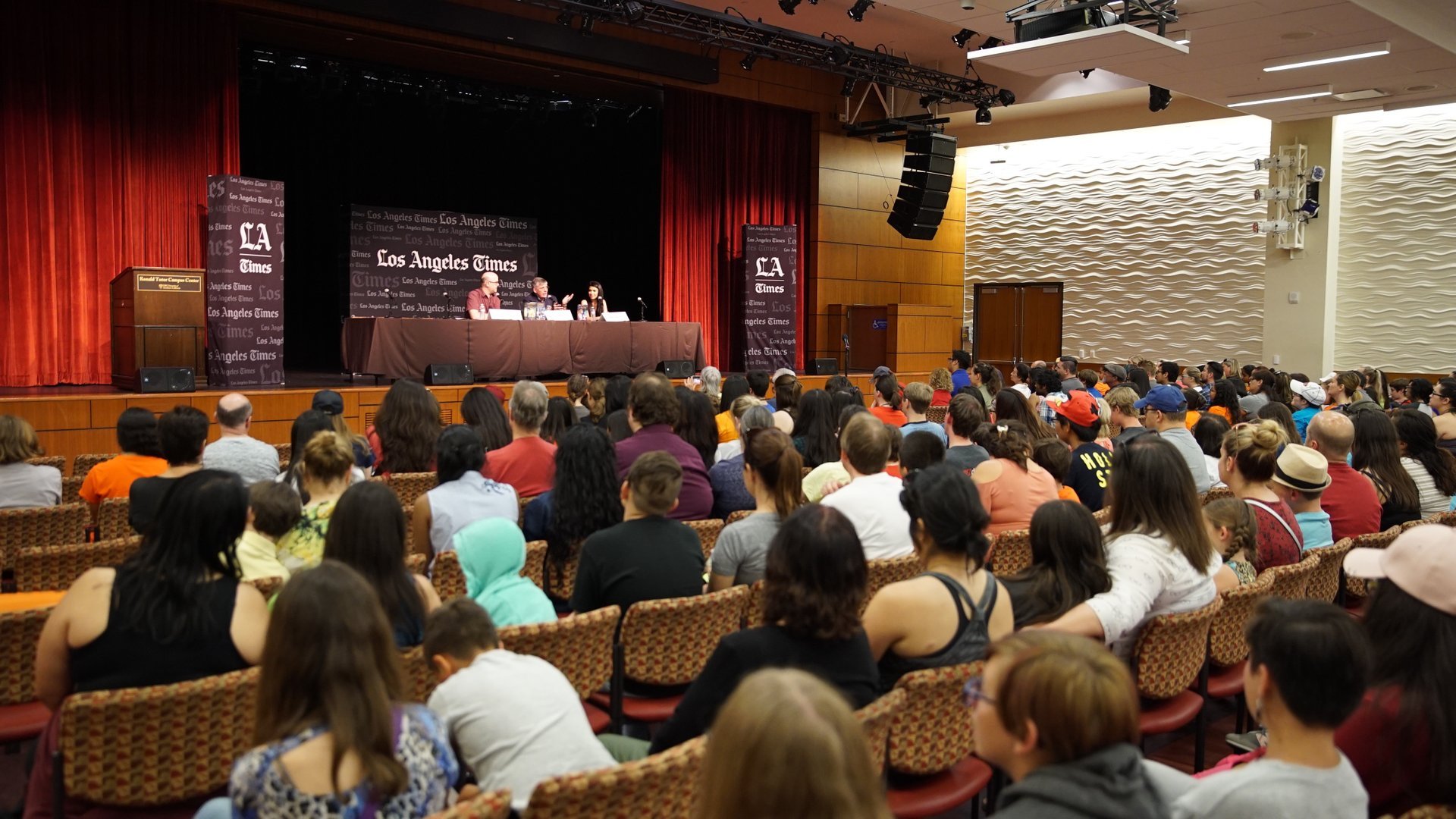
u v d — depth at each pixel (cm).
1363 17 855
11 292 956
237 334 974
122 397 870
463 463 392
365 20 1089
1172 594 314
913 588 262
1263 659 179
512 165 1586
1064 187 1634
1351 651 172
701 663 323
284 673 178
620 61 1255
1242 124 1455
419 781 186
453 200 1543
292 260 1452
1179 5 831
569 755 218
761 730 114
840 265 1580
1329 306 1372
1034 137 1582
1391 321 1359
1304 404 950
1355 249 1380
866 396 1451
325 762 174
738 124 1492
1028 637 157
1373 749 197
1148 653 308
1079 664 147
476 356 1071
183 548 242
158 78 1025
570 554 394
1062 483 516
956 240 1731
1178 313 1527
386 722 179
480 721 217
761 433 354
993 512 446
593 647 299
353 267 1348
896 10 1263
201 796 240
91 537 504
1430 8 909
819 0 1244
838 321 1570
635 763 193
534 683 223
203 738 234
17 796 335
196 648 241
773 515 348
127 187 1012
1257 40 920
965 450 520
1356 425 513
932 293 1702
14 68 950
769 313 1445
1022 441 452
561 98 1480
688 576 331
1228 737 318
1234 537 360
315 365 1499
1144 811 145
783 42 1234
